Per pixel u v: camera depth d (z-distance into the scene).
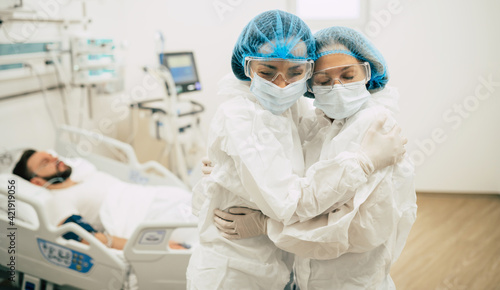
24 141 2.55
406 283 2.32
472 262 2.53
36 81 2.63
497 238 2.82
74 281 1.79
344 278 1.08
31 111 2.60
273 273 1.10
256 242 1.09
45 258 1.82
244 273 1.08
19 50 2.42
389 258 1.08
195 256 1.16
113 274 1.74
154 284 1.76
